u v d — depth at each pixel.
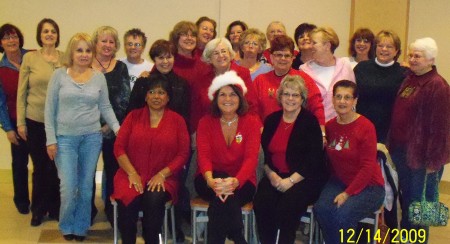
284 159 3.73
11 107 4.59
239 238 3.53
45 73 4.33
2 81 4.54
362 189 3.58
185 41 4.31
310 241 3.79
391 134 3.85
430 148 3.54
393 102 4.00
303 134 3.69
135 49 4.49
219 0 6.08
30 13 5.88
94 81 3.99
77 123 3.94
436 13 5.85
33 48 5.93
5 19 5.86
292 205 3.54
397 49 4.05
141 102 3.98
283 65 4.02
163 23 6.07
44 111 4.14
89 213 4.13
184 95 4.06
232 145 3.73
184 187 4.21
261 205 3.60
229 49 4.02
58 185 4.59
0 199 5.16
